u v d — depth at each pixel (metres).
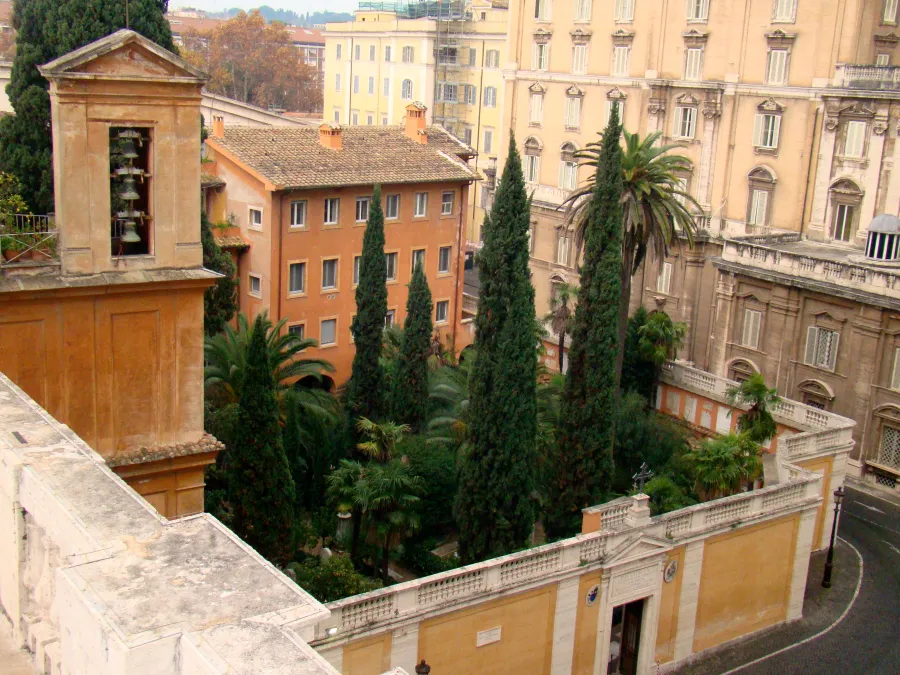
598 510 30.17
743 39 60.56
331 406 44.19
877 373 49.59
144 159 24.62
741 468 36.69
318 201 54.53
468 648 26.92
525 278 33.19
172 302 25.06
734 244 56.38
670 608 32.28
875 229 50.94
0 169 35.09
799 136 57.72
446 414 44.38
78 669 9.39
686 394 49.91
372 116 114.31
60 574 9.64
